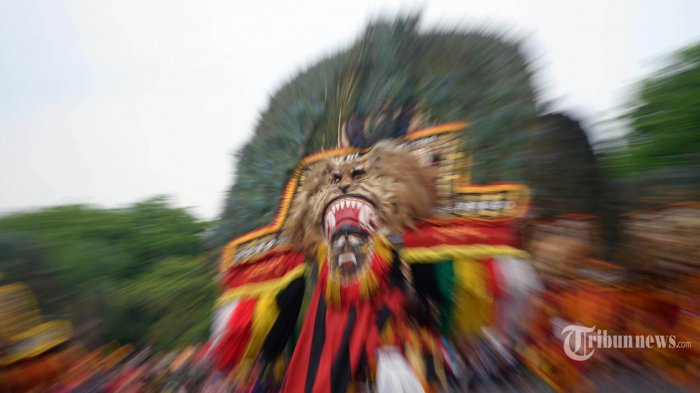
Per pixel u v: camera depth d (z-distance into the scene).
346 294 2.69
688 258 3.48
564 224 3.11
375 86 3.02
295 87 3.31
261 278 2.88
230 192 3.31
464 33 3.17
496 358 2.72
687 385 3.12
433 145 2.88
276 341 2.90
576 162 3.12
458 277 2.70
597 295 3.23
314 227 2.85
